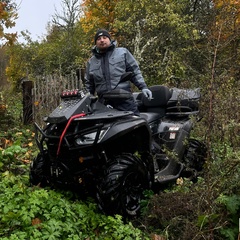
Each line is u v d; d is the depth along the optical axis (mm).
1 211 3654
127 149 4488
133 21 13312
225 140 4246
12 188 4145
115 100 4621
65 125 4070
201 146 5520
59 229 3420
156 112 5750
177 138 5387
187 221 3707
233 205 3564
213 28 4371
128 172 4039
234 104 4242
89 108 4195
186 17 13094
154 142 5344
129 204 4164
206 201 3682
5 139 6652
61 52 16875
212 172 3896
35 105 8180
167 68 11883
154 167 4859
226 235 3500
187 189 4574
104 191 3885
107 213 3922
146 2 13078
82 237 3551
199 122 4922
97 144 3967
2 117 8070
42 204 3777
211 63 4238
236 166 3787
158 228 4008
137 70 4879
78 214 3854
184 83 6543
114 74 4727
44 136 4168
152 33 13148
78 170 4066
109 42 4762
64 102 4320
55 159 4121
